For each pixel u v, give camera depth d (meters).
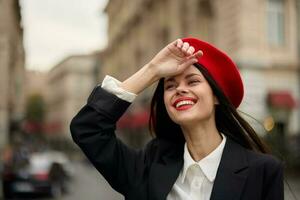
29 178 16.55
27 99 74.62
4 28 27.22
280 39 22.70
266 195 2.19
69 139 78.75
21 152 22.05
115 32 55.97
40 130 74.50
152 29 40.16
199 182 2.24
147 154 2.43
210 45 2.32
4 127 27.41
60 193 17.95
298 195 13.22
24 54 44.94
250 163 2.19
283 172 2.22
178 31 30.50
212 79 2.29
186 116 2.25
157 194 2.22
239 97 2.45
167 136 2.56
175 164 2.30
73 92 90.69
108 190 20.86
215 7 23.92
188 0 28.39
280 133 21.30
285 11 22.91
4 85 27.36
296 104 22.22
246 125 2.43
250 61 21.66
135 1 45.28
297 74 22.66
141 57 44.34
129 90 2.26
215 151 2.27
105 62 65.00
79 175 32.09
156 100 2.54
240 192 2.13
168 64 2.26
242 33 21.69
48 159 17.89
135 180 2.32
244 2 21.83
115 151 2.29
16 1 31.80
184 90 2.26
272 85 22.20
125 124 41.72
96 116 2.23
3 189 16.67
